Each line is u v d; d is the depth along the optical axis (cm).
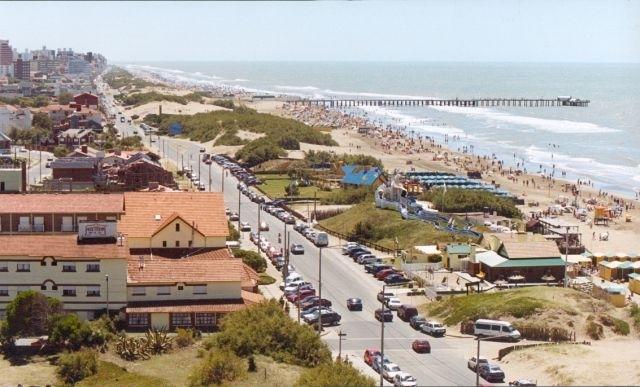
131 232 11494
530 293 10406
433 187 19112
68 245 10162
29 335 9231
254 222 16138
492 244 12519
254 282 11031
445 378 7912
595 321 9625
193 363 8644
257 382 7856
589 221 17838
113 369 8400
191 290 10162
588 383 7450
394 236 14412
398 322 10050
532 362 8300
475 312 9850
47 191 16388
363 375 7650
